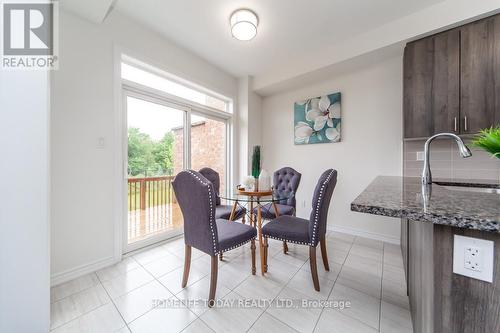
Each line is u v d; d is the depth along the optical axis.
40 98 1.25
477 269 0.58
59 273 1.73
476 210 0.63
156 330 1.26
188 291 1.63
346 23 2.29
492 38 1.82
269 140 3.83
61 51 1.74
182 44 2.68
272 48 2.78
